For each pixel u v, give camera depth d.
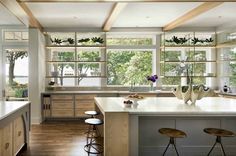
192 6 5.16
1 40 7.04
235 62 7.09
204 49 7.89
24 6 4.89
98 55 7.91
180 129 3.96
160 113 3.39
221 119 3.99
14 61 7.09
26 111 4.47
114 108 3.65
